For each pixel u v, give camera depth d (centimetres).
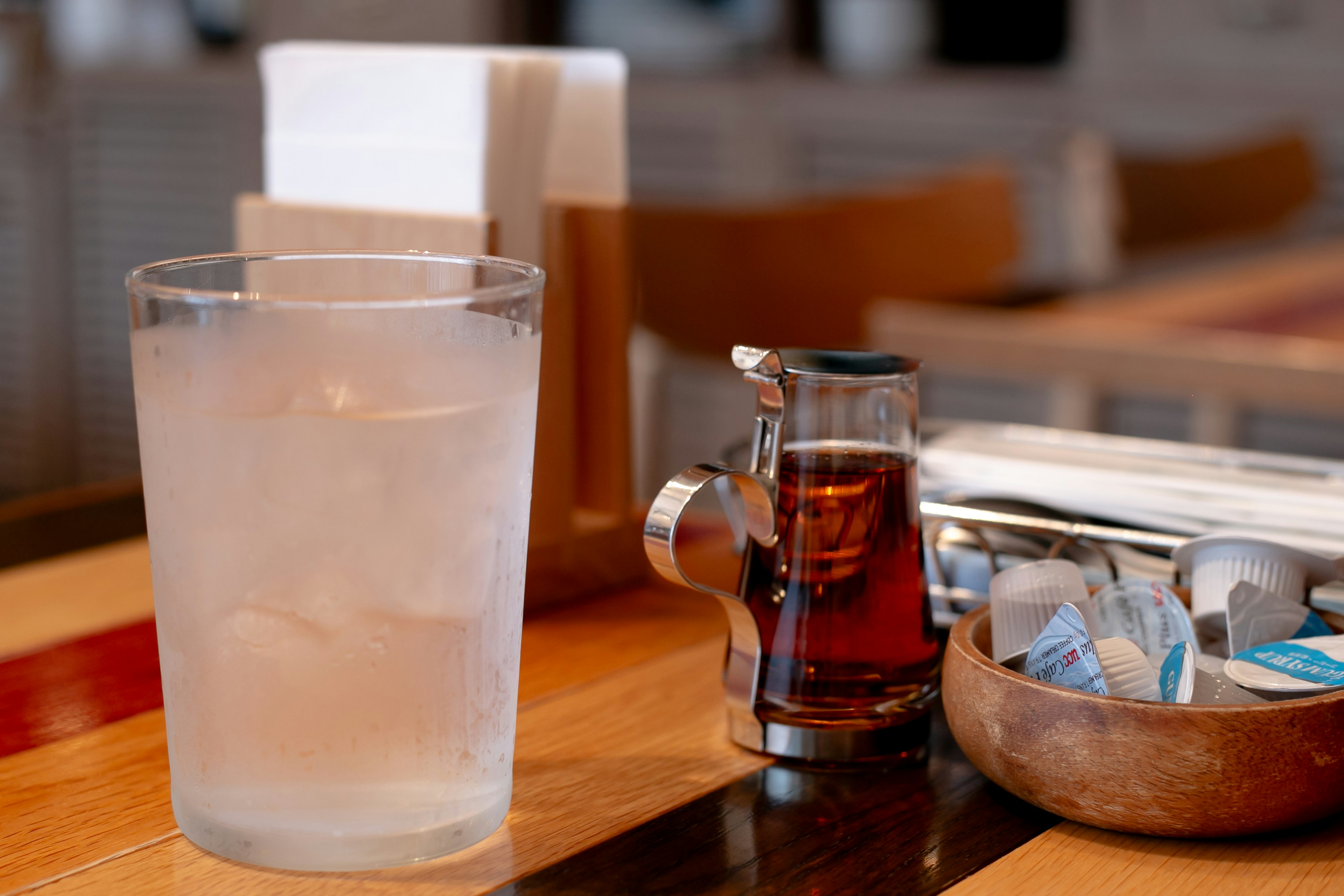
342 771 55
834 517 61
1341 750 56
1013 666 61
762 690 62
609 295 77
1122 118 297
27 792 61
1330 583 66
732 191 339
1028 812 60
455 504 55
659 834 58
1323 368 131
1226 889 56
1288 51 276
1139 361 141
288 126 76
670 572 60
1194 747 56
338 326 53
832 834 59
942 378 313
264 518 54
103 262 398
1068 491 70
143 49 387
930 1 320
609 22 351
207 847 57
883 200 177
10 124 391
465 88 71
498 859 57
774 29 330
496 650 57
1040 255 306
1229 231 221
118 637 74
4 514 94
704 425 326
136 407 56
